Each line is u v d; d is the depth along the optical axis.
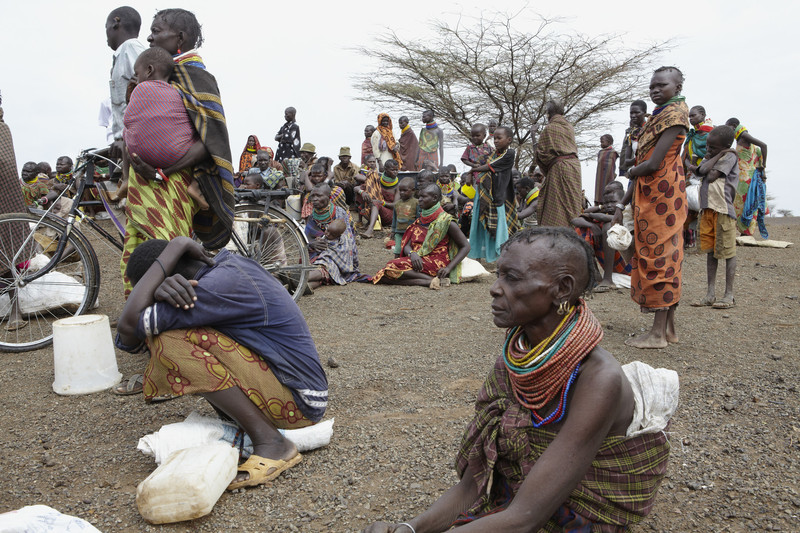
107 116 5.55
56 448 3.17
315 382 2.95
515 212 8.76
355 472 2.87
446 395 3.83
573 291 1.75
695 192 9.16
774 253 9.27
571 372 1.76
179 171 3.90
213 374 2.72
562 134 7.72
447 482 2.78
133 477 2.87
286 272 6.18
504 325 1.82
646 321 5.57
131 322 2.66
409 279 7.46
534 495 1.68
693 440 3.12
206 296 2.68
